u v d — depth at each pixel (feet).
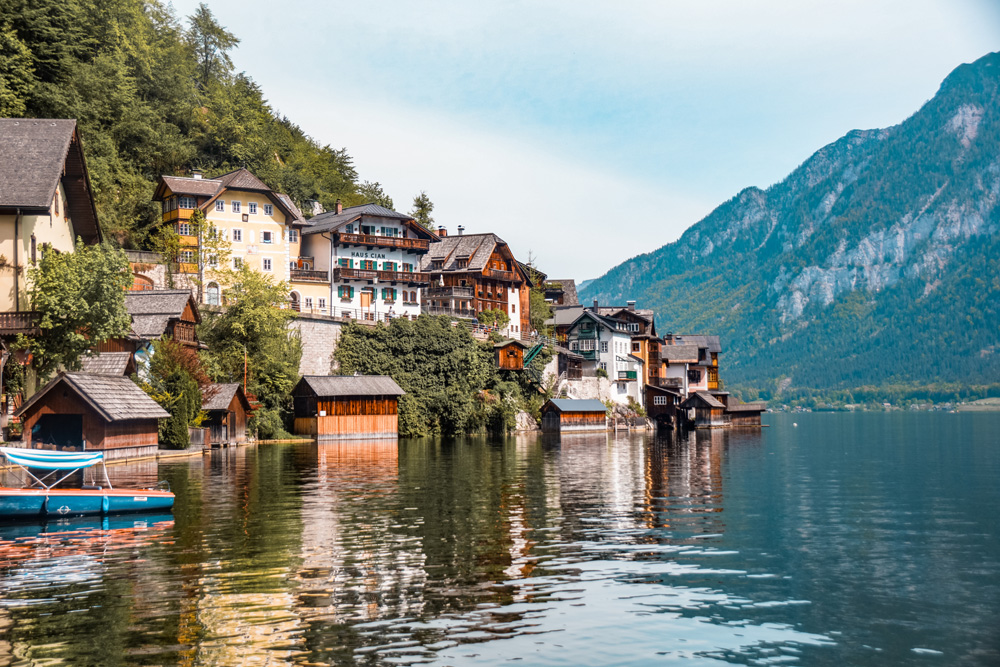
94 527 82.17
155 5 363.97
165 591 57.93
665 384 427.33
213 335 226.99
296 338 247.70
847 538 83.97
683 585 62.75
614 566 67.87
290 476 130.11
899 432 399.85
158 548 72.08
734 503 109.29
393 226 318.45
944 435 358.64
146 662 44.73
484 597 57.57
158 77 304.91
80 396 129.18
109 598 56.13
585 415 331.77
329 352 262.67
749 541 80.94
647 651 48.16
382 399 242.99
